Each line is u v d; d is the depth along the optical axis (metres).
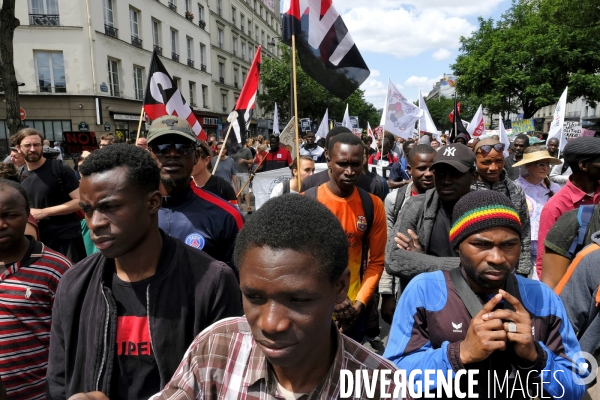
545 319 1.66
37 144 4.11
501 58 28.94
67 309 1.63
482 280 1.64
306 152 9.94
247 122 5.76
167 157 2.29
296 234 0.96
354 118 24.03
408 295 1.83
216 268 1.70
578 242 2.34
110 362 1.56
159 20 25.11
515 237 1.59
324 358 1.12
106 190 1.50
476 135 12.71
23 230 2.18
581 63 27.05
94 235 1.53
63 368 1.65
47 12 18.70
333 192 2.92
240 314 1.75
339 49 4.50
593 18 17.98
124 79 21.83
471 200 1.68
